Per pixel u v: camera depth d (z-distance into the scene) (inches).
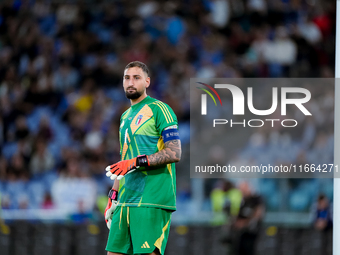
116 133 1545.3
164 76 1679.4
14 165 1456.7
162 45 1739.7
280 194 1232.8
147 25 1780.3
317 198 1223.5
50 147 1475.1
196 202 1249.4
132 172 519.5
